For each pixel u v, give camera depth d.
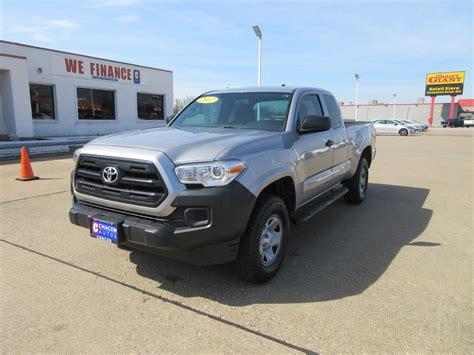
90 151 3.57
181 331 2.88
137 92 22.31
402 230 5.41
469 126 66.75
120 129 21.30
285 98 4.58
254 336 2.82
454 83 68.31
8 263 4.07
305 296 3.45
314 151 4.55
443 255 4.47
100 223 3.41
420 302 3.34
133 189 3.28
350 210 6.51
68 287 3.56
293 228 5.48
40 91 17.31
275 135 3.95
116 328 2.91
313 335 2.84
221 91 5.28
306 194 4.50
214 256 3.24
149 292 3.49
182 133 3.96
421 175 10.53
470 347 2.70
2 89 15.64
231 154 3.24
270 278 3.75
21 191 7.57
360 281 3.76
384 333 2.87
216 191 3.07
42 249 4.48
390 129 35.19
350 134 6.02
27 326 2.92
